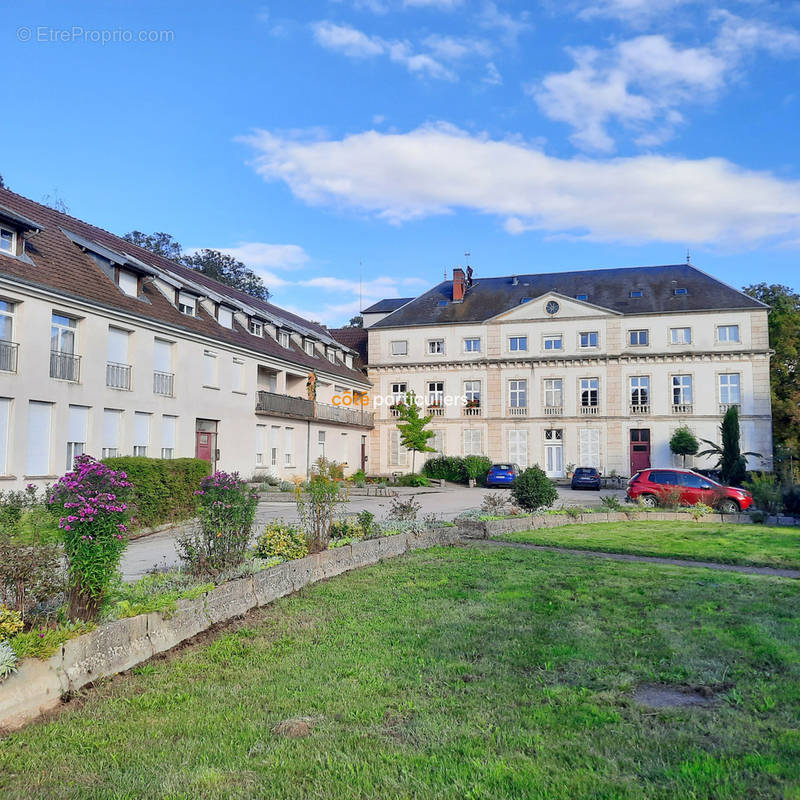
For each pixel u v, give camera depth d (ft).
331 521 41.83
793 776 13.41
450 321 152.87
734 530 56.59
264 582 28.89
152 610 22.04
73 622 19.77
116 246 90.38
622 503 86.84
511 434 147.74
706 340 137.69
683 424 137.39
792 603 28.78
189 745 15.25
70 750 15.07
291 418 113.39
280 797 12.94
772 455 132.36
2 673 16.39
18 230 62.69
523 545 48.03
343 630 24.63
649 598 29.86
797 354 139.44
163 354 81.66
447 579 34.53
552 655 21.56
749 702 17.56
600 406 142.82
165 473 53.67
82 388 66.90
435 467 147.23
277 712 17.16
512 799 12.70
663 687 18.98
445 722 16.29
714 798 12.66
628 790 12.94
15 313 60.54
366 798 12.87
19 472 59.26
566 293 153.58
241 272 218.79
